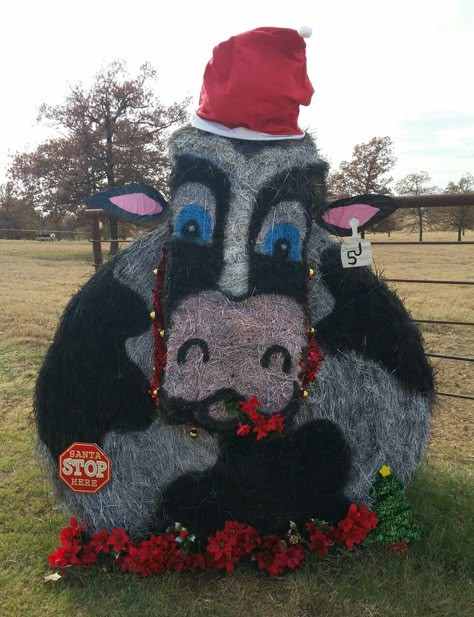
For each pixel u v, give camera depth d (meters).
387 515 2.77
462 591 2.50
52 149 25.55
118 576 2.60
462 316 8.12
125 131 24.59
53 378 2.67
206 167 2.29
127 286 2.64
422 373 2.82
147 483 2.71
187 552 2.66
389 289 2.83
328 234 2.70
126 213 2.58
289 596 2.47
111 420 2.66
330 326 2.69
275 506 2.72
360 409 2.74
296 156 2.31
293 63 2.31
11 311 8.70
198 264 2.24
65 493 2.76
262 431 2.22
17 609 2.43
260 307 2.19
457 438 4.11
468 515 2.95
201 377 2.18
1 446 4.00
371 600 2.43
